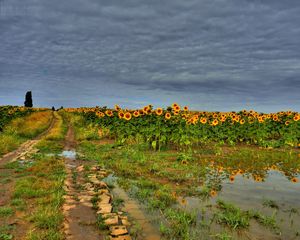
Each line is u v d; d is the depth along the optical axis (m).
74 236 6.05
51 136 23.67
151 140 19.59
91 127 30.97
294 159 15.55
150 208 7.86
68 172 11.96
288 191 9.64
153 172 12.39
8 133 24.55
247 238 6.07
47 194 8.74
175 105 19.56
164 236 6.16
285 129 22.27
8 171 12.08
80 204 7.96
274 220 6.89
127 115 20.88
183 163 14.12
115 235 6.07
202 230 6.44
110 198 8.52
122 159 15.12
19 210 7.39
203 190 9.37
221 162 14.58
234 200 8.62
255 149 20.11
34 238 5.73
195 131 20.44
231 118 22.91
